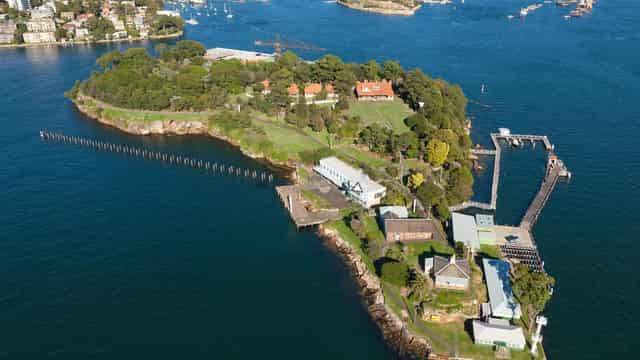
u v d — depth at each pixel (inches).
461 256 6392.7
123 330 5565.9
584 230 7475.4
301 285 6269.7
